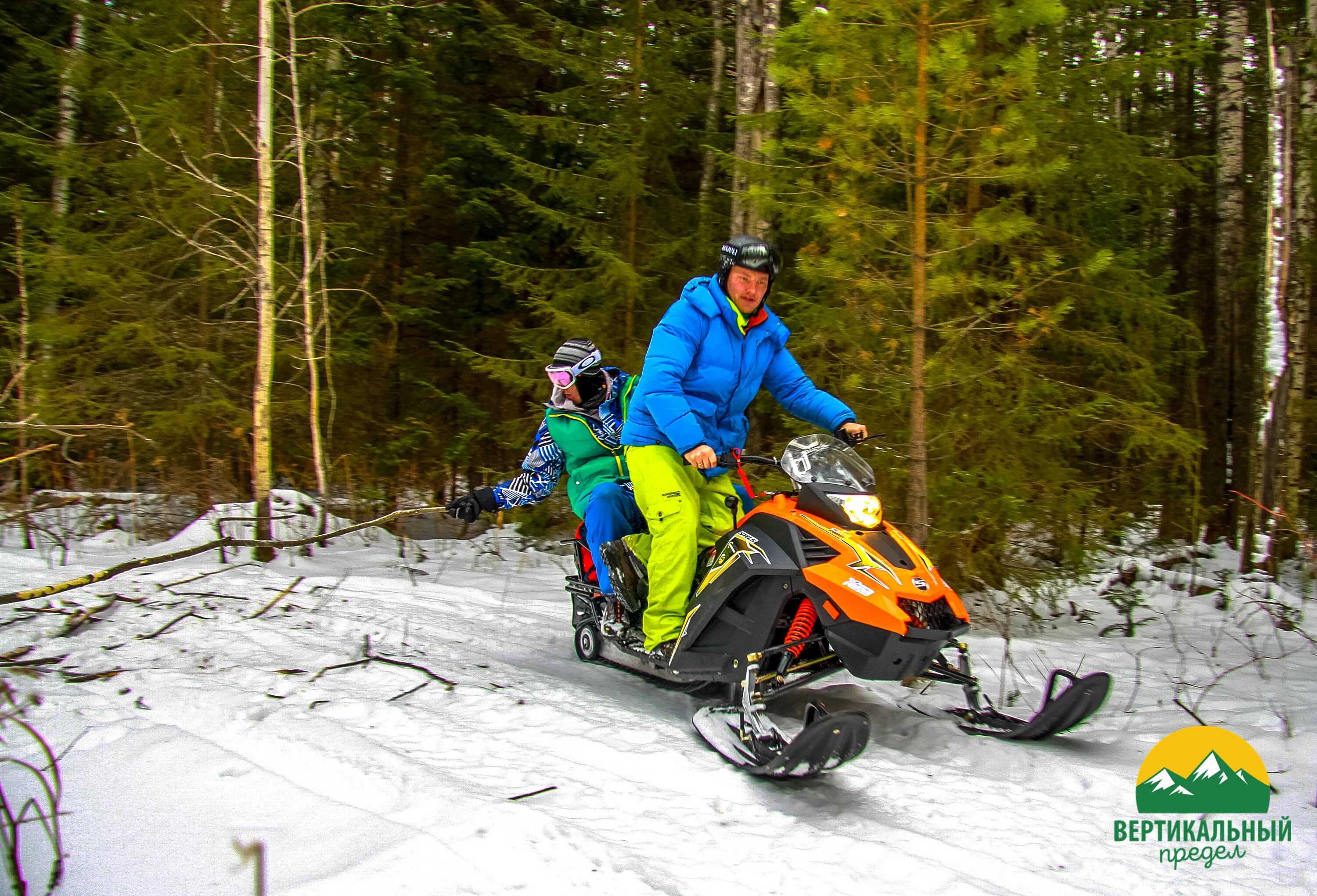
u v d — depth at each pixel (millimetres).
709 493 4203
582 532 4980
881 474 6422
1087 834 2814
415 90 11508
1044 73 6781
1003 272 6492
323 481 8164
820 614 3387
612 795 2932
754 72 8398
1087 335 6844
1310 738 3607
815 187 6945
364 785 2811
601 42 10312
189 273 10914
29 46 11578
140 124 10375
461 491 12281
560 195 10242
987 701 3877
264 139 7453
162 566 6645
